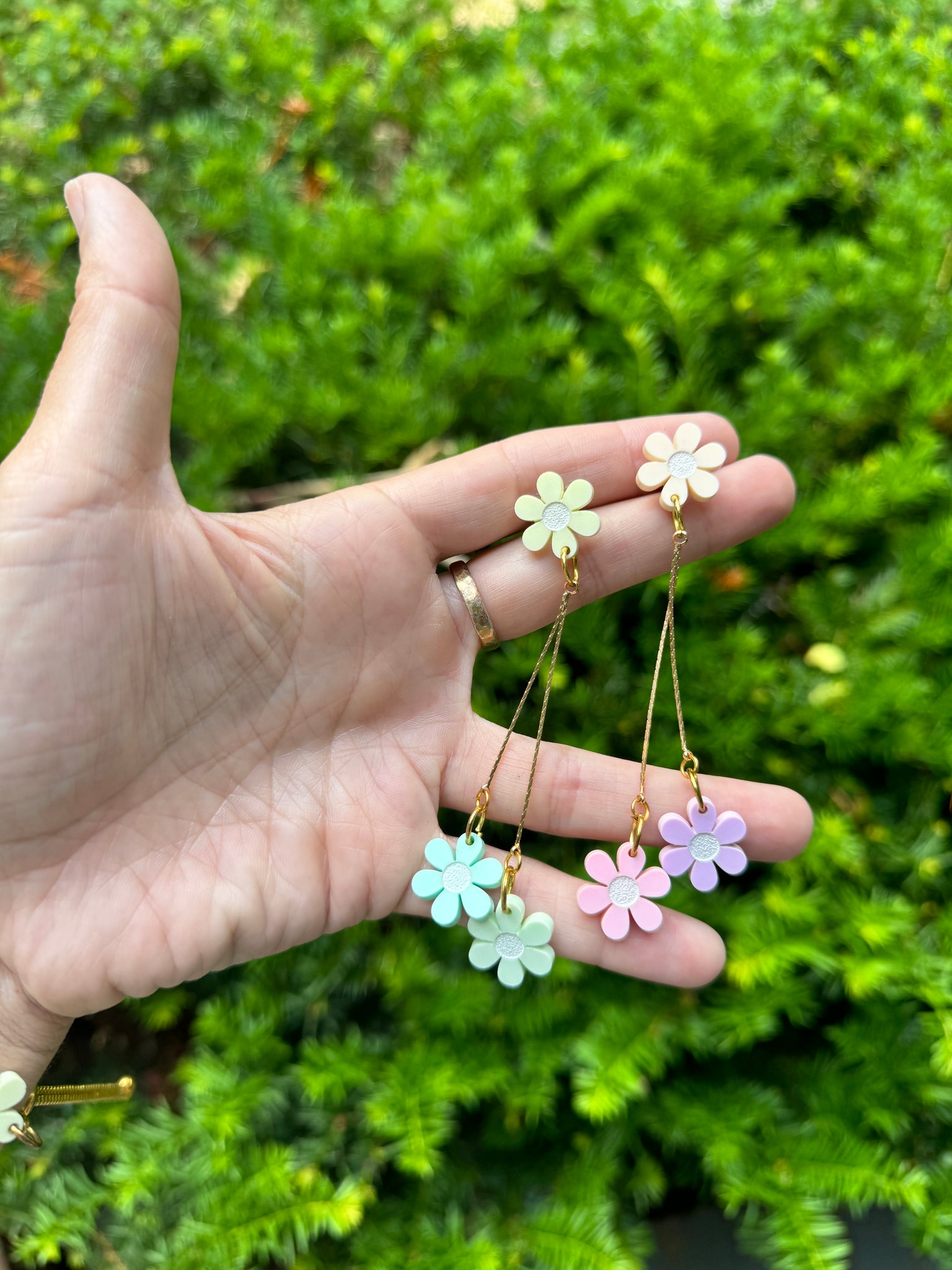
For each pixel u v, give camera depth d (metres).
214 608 0.18
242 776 0.19
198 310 0.25
